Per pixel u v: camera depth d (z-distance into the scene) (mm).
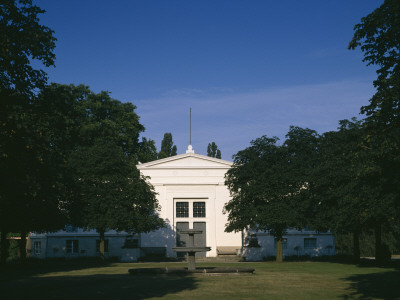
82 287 18250
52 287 18250
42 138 17609
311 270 28266
